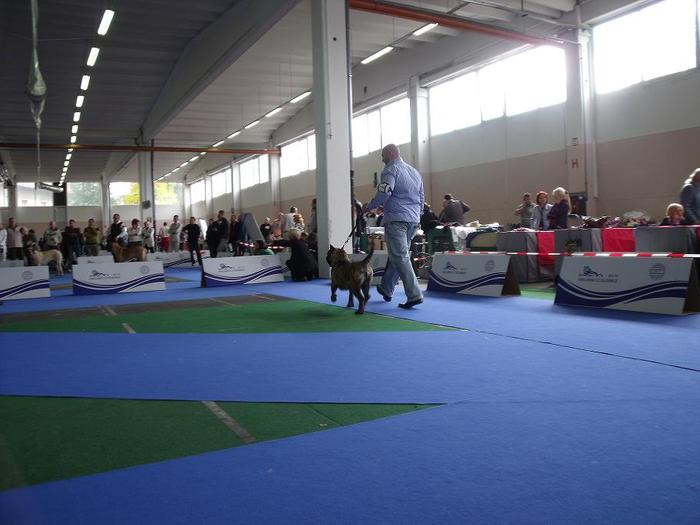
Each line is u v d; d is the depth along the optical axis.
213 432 2.60
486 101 16.28
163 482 2.07
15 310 7.89
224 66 14.95
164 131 27.28
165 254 18.39
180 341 4.95
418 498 1.88
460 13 14.12
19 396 3.31
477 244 10.53
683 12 11.42
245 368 3.83
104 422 2.79
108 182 41.16
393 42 16.81
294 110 25.14
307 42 16.33
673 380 3.19
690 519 1.69
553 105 14.32
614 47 12.77
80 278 9.87
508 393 3.05
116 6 14.26
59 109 23.50
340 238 10.97
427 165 18.42
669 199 11.95
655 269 5.58
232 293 9.17
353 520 1.74
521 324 5.18
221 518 1.78
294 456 2.28
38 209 40.81
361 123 21.75
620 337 4.43
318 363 3.91
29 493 2.00
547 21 13.05
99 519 1.80
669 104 11.80
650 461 2.11
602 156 13.21
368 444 2.38
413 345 4.42
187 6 14.40
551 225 9.87
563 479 1.98
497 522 1.71
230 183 36.25
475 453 2.24
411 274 6.32
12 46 16.30
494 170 16.17
